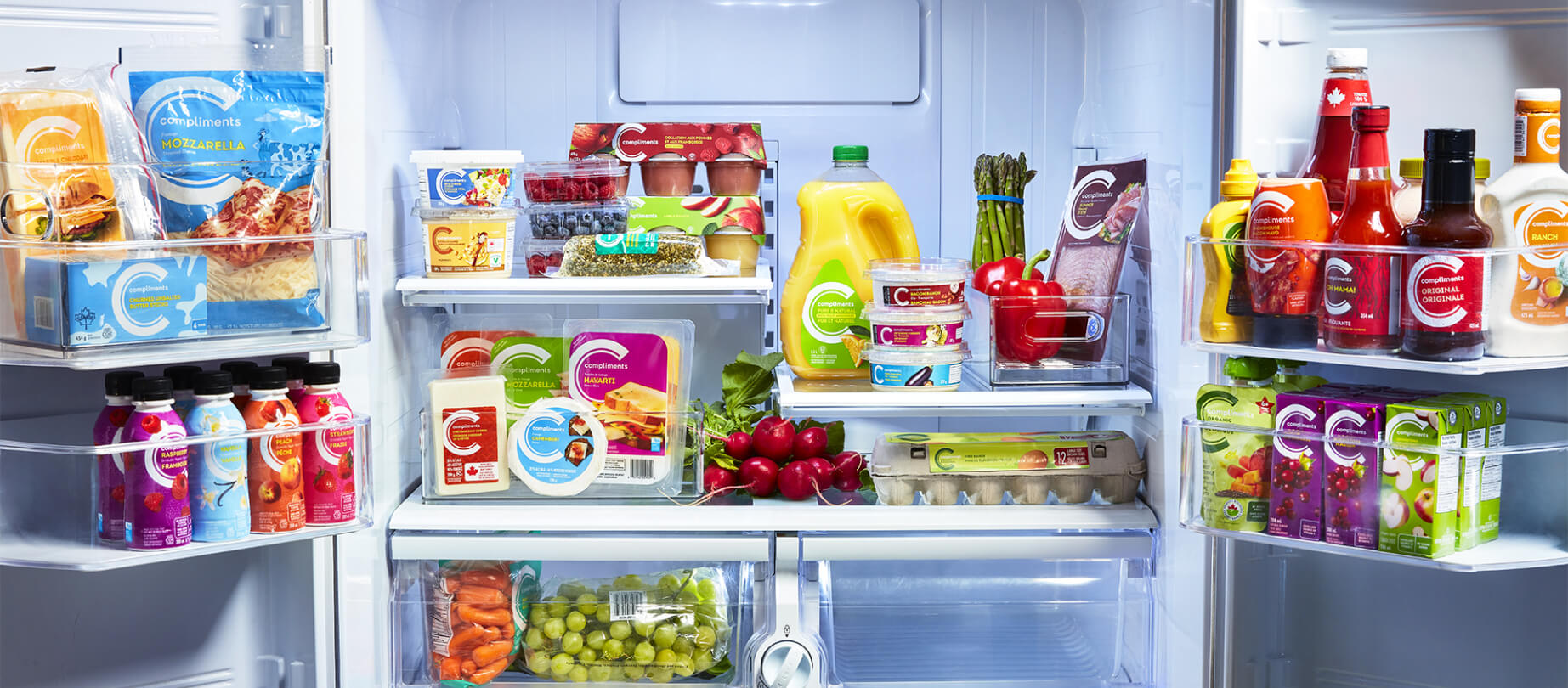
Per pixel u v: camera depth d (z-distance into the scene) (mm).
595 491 1642
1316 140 1392
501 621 1589
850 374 1721
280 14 1435
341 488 1379
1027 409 1638
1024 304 1634
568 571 1626
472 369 1680
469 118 1952
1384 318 1253
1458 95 1422
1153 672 1616
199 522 1297
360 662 1539
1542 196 1238
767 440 1697
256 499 1333
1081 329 1651
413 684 1635
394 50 1660
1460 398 1316
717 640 1608
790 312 1716
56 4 1363
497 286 1617
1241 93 1419
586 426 1626
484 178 1649
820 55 1955
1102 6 1886
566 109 1954
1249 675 1509
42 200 1194
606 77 1954
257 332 1337
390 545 1573
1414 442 1255
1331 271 1275
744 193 1820
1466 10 1412
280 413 1335
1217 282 1366
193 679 1483
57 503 1348
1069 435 1689
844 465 1723
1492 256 1219
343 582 1502
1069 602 1631
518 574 1614
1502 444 1349
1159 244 1632
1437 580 1483
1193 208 1485
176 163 1282
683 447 1660
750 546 1574
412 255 1787
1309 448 1328
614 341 1651
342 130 1484
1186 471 1413
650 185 1824
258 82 1324
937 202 1989
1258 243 1316
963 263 1681
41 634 1439
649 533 1581
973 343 1842
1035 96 1982
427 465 1646
